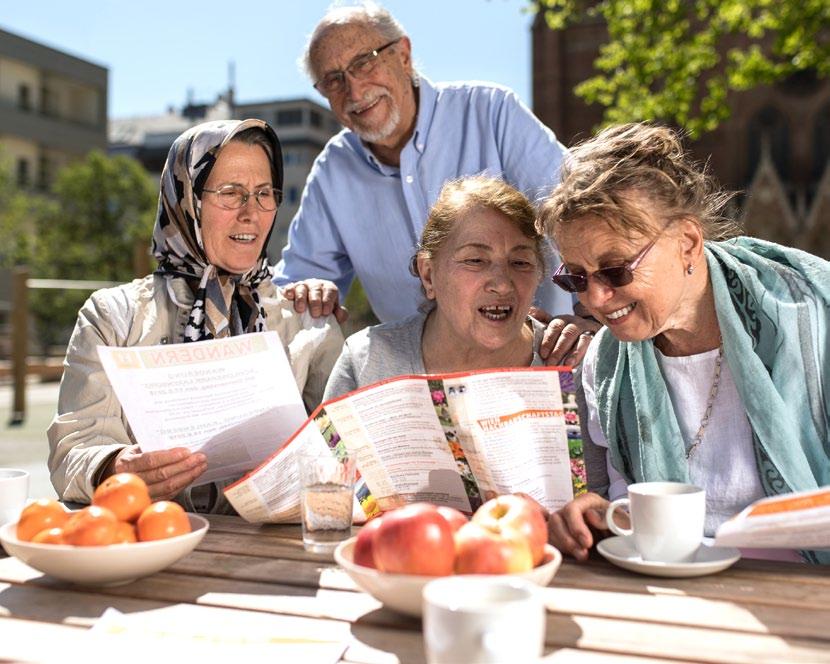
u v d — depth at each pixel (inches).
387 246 138.4
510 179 134.2
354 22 128.4
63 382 94.6
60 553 56.5
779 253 82.2
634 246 69.9
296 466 75.4
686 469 78.9
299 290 110.7
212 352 81.0
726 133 1531.7
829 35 617.0
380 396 72.9
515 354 92.1
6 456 323.0
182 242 103.4
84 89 1913.1
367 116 130.6
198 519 67.2
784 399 76.1
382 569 52.9
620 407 82.8
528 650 41.7
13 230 1310.3
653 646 49.6
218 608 56.7
